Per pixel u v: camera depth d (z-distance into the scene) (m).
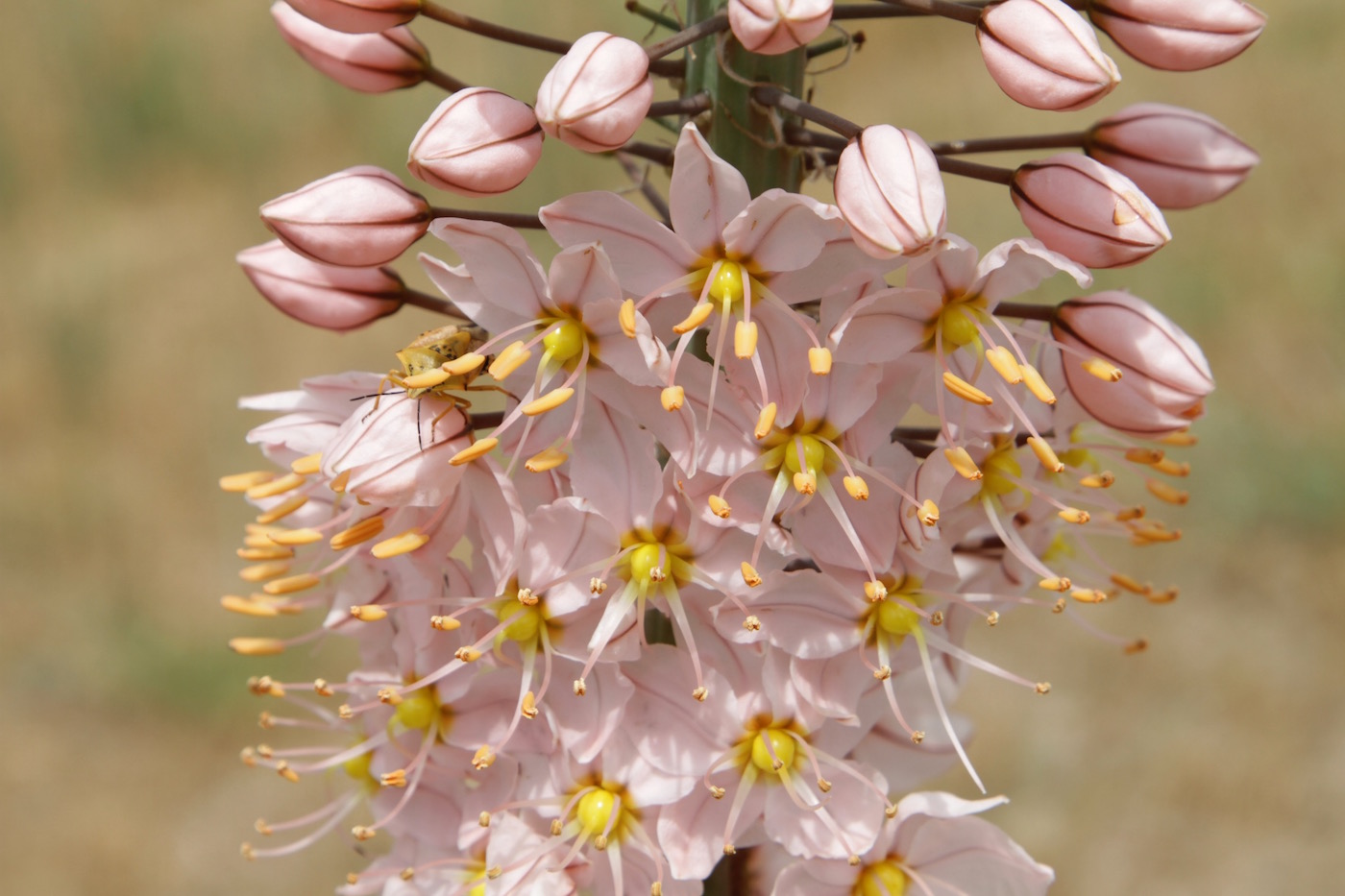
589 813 0.61
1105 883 1.03
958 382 0.59
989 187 1.60
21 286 1.67
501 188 0.60
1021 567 0.63
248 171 1.87
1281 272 1.53
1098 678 1.17
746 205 0.59
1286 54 1.91
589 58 0.59
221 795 1.16
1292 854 1.04
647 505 0.60
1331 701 1.14
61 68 1.95
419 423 0.60
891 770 0.63
